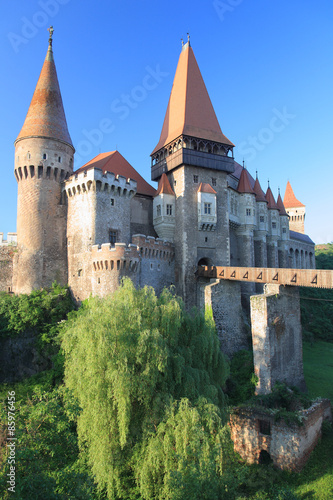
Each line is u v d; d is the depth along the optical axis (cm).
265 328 2988
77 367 2078
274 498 2058
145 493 1741
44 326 3522
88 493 1366
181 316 2480
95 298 2459
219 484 1858
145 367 2042
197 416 1839
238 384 3241
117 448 1920
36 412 1450
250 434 2589
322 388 3388
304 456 2370
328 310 6353
